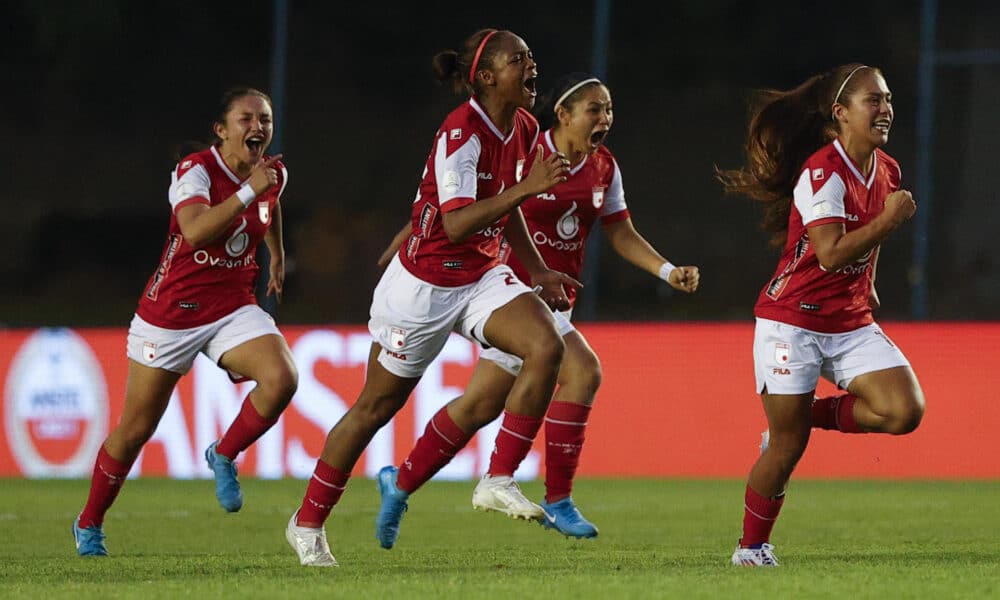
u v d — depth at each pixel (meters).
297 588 15.80
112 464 22.36
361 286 50.41
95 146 53.72
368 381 19.38
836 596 14.80
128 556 22.25
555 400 22.84
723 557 21.20
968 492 35.66
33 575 18.89
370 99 50.69
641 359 41.62
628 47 48.75
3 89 54.06
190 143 22.89
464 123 18.92
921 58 45.28
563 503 22.77
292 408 42.97
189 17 52.62
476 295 19.27
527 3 49.69
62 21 53.69
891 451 39.47
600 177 24.05
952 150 44.62
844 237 18.23
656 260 24.17
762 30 47.84
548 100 23.62
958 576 16.70
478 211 18.22
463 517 30.83
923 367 39.25
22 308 53.84
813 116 20.25
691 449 41.03
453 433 20.59
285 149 50.84
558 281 20.14
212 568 19.53
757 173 20.64
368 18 51.00
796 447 18.94
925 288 44.66
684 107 48.09
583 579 16.59
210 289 22.34
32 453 44.66
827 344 19.23
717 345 41.00
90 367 44.31
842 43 46.88
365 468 42.47
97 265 53.75
